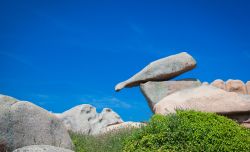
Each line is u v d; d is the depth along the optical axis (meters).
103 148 14.26
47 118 12.77
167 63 22.39
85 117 23.64
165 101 19.08
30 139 11.87
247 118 18.38
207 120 10.45
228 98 18.73
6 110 11.66
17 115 11.84
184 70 22.36
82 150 13.59
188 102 18.66
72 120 23.28
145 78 22.41
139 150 9.81
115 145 14.45
